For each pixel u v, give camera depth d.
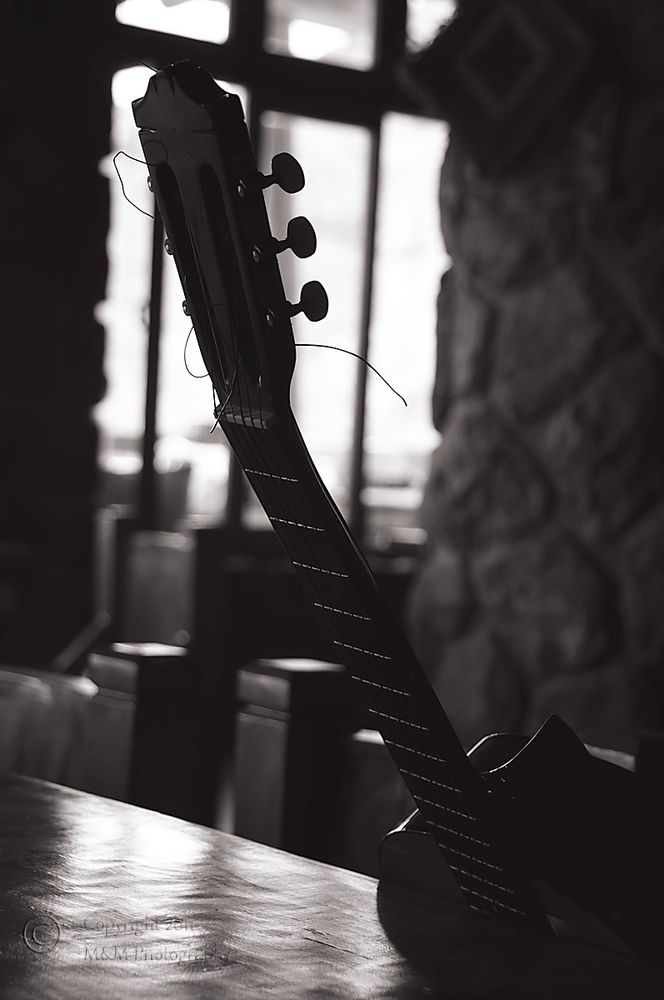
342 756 2.49
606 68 4.14
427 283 7.77
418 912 1.27
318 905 1.28
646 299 4.11
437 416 4.82
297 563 1.27
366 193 7.61
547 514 4.39
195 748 2.69
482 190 4.58
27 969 1.06
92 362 6.57
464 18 4.41
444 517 4.70
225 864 1.42
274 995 1.03
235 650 6.52
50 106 6.37
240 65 7.19
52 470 6.53
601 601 4.23
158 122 1.19
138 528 7.02
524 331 4.45
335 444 7.62
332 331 7.59
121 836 1.53
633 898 1.23
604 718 4.18
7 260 6.34
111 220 6.58
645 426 4.14
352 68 7.50
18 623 6.47
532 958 1.14
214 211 1.18
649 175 4.08
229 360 1.21
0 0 6.22
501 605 4.50
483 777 1.28
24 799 1.71
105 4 6.50
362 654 1.25
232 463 7.26
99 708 2.67
